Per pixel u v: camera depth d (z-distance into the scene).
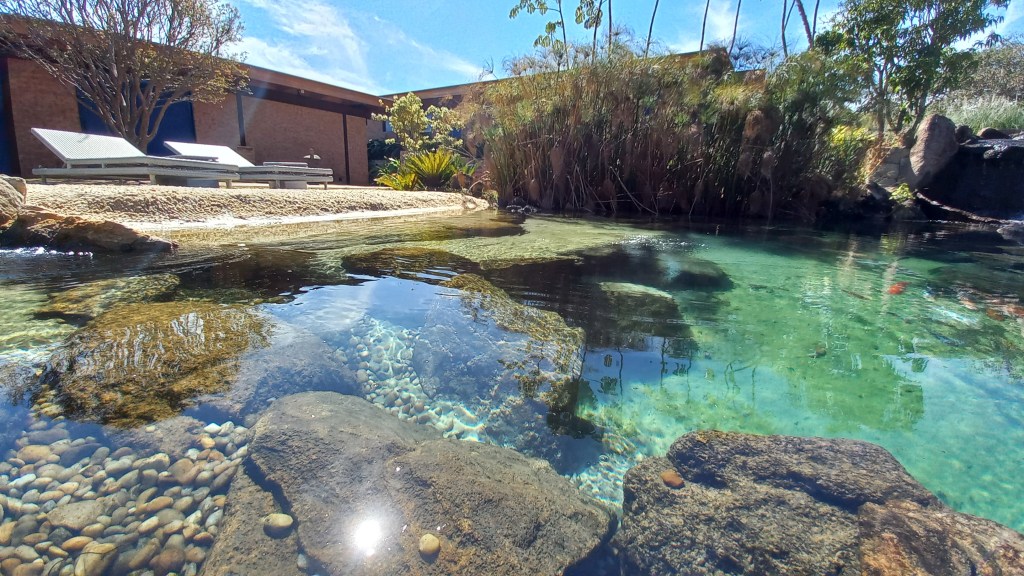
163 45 9.55
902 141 10.09
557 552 1.12
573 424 1.66
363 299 2.64
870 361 2.13
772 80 7.89
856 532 1.13
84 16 8.61
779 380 1.96
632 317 2.61
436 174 11.35
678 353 2.20
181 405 1.52
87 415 1.44
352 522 1.13
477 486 1.25
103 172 6.30
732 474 1.34
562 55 8.46
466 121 10.30
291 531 1.10
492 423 1.65
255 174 7.52
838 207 8.65
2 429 1.35
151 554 1.03
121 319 2.11
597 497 1.36
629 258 4.09
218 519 1.13
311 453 1.33
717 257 4.33
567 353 2.09
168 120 11.65
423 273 3.24
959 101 12.88
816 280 3.54
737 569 1.07
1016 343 2.35
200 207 5.14
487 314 2.46
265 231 4.81
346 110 15.62
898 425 1.64
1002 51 13.72
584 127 8.53
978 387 1.91
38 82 9.66
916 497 1.24
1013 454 1.49
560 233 5.45
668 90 8.27
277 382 1.70
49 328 2.04
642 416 1.71
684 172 8.48
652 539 1.17
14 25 8.32
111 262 3.27
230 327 2.09
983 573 0.98
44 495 1.15
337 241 4.36
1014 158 8.68
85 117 10.36
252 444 1.36
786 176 8.17
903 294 3.18
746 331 2.47
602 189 8.77
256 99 13.12
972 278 3.69
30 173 9.68
